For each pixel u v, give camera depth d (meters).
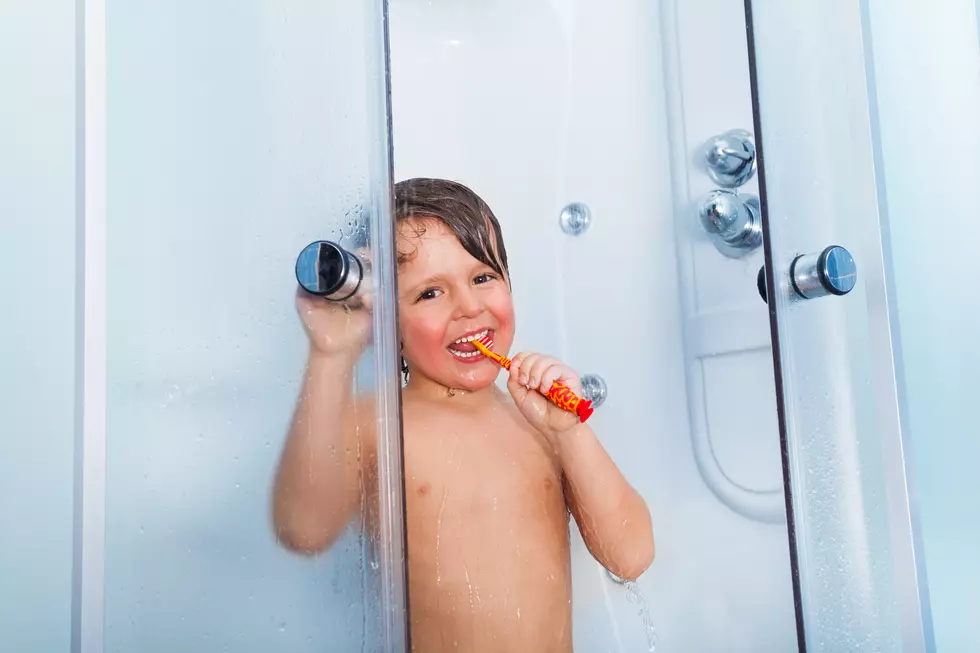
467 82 1.26
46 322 0.76
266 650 0.71
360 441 0.70
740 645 0.99
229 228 0.78
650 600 1.04
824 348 0.80
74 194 0.78
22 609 0.72
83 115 0.78
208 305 0.77
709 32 1.11
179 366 0.77
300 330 0.74
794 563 0.74
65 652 0.72
